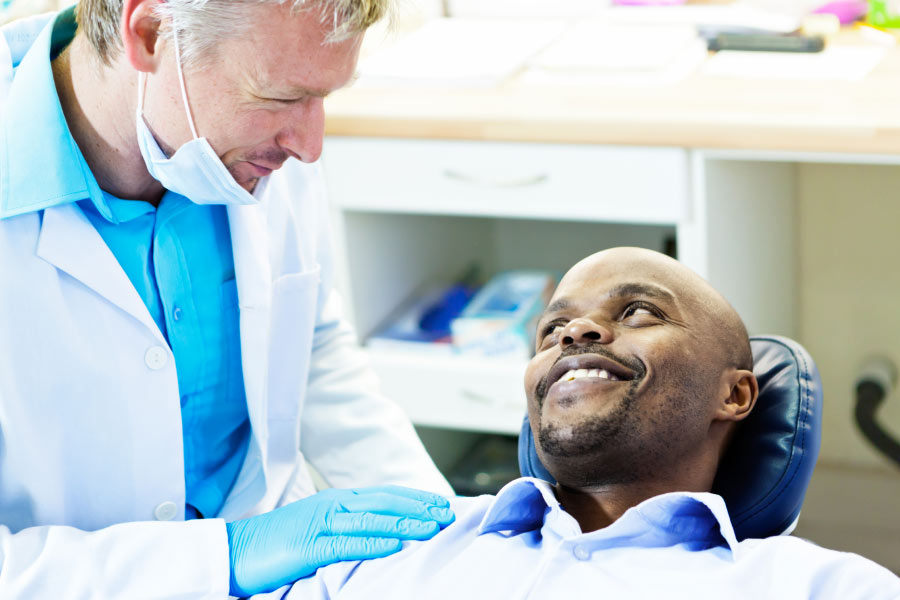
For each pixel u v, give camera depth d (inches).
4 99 47.3
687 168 71.4
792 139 68.0
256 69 41.9
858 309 96.1
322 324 61.2
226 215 52.6
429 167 77.0
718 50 81.7
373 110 76.2
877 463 99.3
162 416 49.3
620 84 76.9
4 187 45.9
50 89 46.3
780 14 84.7
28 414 46.3
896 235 92.6
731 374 50.7
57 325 46.3
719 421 50.4
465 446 96.9
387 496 50.4
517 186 75.6
